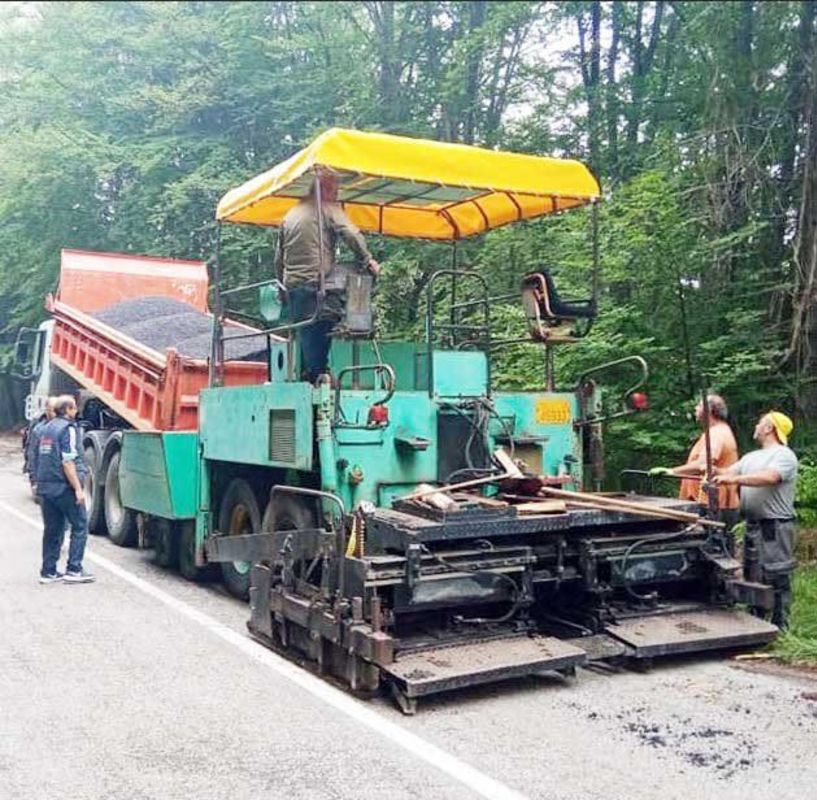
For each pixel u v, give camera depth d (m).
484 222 9.02
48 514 8.94
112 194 24.02
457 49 17.44
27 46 26.83
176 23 22.95
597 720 5.26
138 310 12.93
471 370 7.46
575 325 7.82
